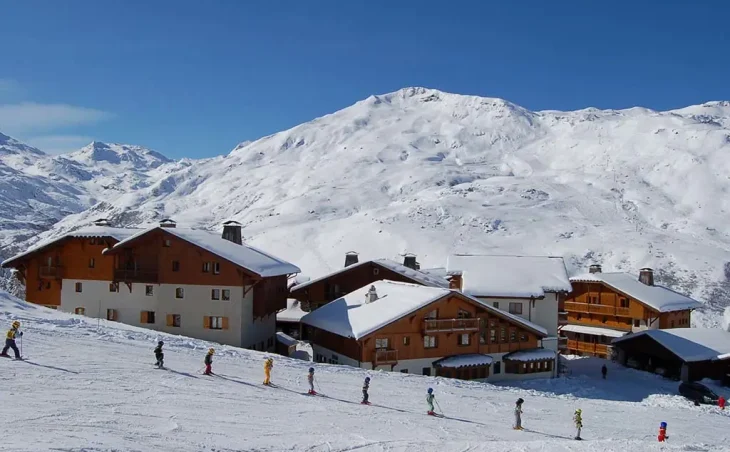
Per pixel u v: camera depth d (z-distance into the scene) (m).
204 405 24.88
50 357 29.20
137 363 30.67
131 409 22.59
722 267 121.00
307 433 22.84
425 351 48.28
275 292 59.06
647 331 61.12
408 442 22.88
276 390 30.14
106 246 55.06
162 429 20.62
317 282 67.12
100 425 19.94
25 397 22.25
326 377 36.25
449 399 35.00
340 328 47.69
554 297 59.25
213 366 33.47
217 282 51.00
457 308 50.03
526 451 22.80
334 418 25.98
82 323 40.03
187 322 51.50
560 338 60.59
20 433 17.84
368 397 31.97
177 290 51.91
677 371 58.50
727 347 58.81
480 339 51.25
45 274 55.50
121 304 53.53
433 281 65.38
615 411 38.44
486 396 37.72
